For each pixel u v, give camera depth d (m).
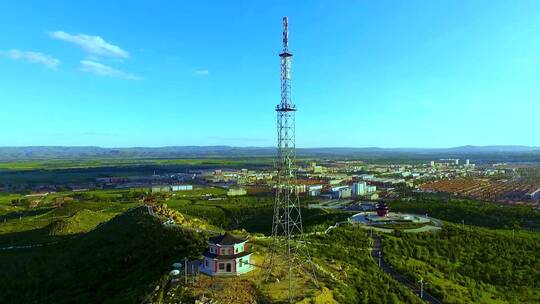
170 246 120.88
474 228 173.12
